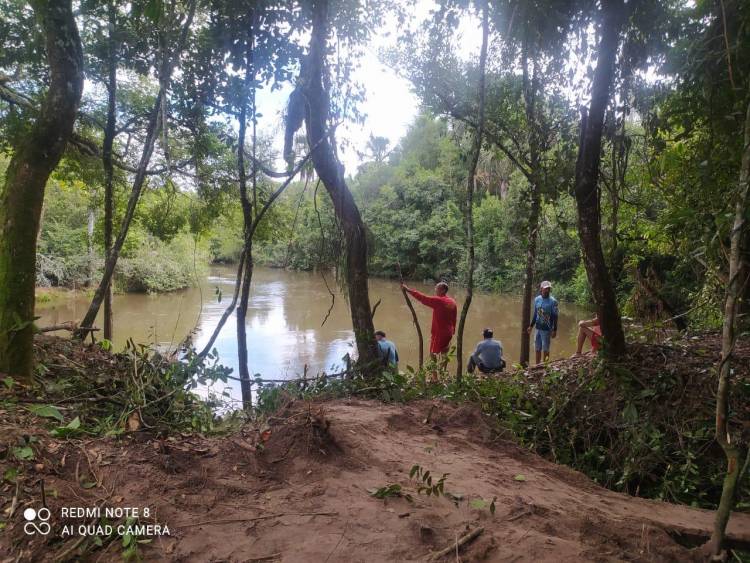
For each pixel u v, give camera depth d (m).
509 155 6.45
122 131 7.98
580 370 5.31
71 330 5.88
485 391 5.52
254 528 2.50
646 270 9.31
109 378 4.26
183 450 3.13
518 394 5.37
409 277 31.59
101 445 3.01
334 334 13.88
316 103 5.47
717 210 3.94
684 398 4.72
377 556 2.34
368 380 5.48
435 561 2.32
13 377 3.74
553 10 4.90
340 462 3.29
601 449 4.72
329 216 7.24
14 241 3.82
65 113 3.97
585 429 4.95
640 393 4.78
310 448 3.33
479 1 5.16
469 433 4.32
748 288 4.64
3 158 14.17
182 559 2.22
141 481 2.71
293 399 4.44
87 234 19.41
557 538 2.61
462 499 2.98
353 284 6.06
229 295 22.41
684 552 2.60
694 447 4.41
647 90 5.34
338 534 2.49
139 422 3.42
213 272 33.97
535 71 5.37
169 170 4.08
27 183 3.86
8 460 2.59
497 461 3.83
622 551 2.58
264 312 17.69
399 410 4.62
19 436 2.78
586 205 5.17
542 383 5.57
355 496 2.87
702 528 3.02
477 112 6.72
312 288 25.56
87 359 5.05
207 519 2.53
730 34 4.18
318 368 10.38
